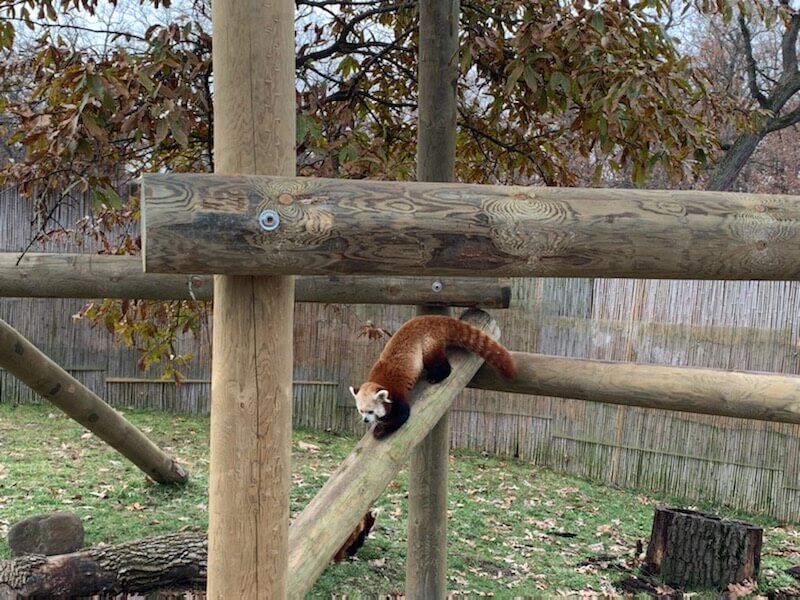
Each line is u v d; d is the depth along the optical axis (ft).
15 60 16.69
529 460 30.35
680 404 11.88
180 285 13.17
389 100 19.03
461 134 19.02
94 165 14.03
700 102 15.67
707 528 18.74
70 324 32.35
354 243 6.84
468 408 31.30
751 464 26.08
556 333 29.71
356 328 32.35
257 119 7.06
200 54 14.56
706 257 7.46
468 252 7.09
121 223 18.06
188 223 6.46
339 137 14.52
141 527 18.60
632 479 28.25
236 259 6.62
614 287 28.53
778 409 11.23
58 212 31.01
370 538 19.66
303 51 17.35
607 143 14.73
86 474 22.54
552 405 29.73
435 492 14.16
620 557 20.59
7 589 13.82
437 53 13.83
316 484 24.16
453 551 19.67
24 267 12.97
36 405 31.86
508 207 7.15
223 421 7.34
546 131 18.38
